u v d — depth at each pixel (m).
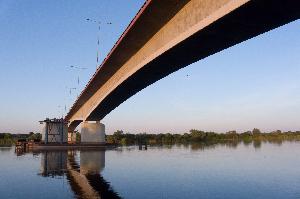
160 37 34.78
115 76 57.28
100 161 62.03
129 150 101.88
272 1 19.66
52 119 116.12
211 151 96.69
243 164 56.38
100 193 29.55
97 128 104.19
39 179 38.06
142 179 38.22
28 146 105.25
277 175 42.00
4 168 49.66
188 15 27.92
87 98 92.69
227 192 30.30
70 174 42.59
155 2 29.69
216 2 23.39
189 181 36.62
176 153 87.00
